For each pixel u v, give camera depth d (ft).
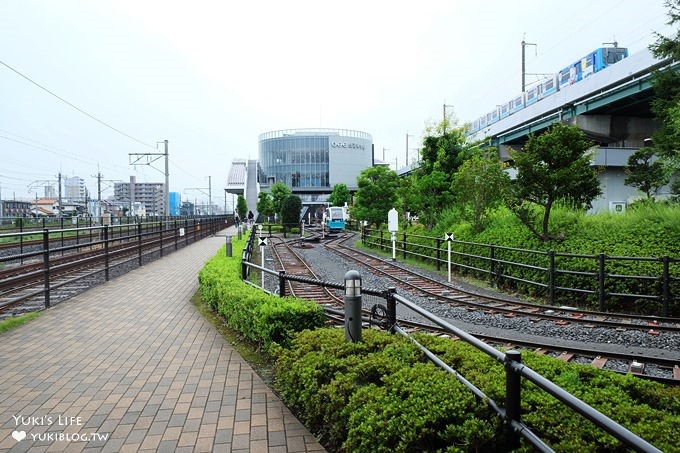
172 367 18.72
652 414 10.55
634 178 69.00
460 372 13.08
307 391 13.17
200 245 91.91
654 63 72.95
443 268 60.54
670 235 38.68
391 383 11.77
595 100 93.40
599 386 13.26
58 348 21.27
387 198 102.94
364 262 69.36
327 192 318.45
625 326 28.73
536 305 35.99
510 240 49.88
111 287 38.75
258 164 331.16
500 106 137.39
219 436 12.93
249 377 17.61
